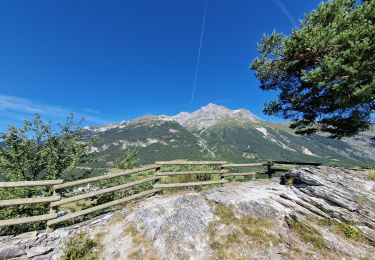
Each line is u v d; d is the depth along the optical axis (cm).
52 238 922
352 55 1262
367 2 1462
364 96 1300
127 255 856
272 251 837
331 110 1633
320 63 1464
